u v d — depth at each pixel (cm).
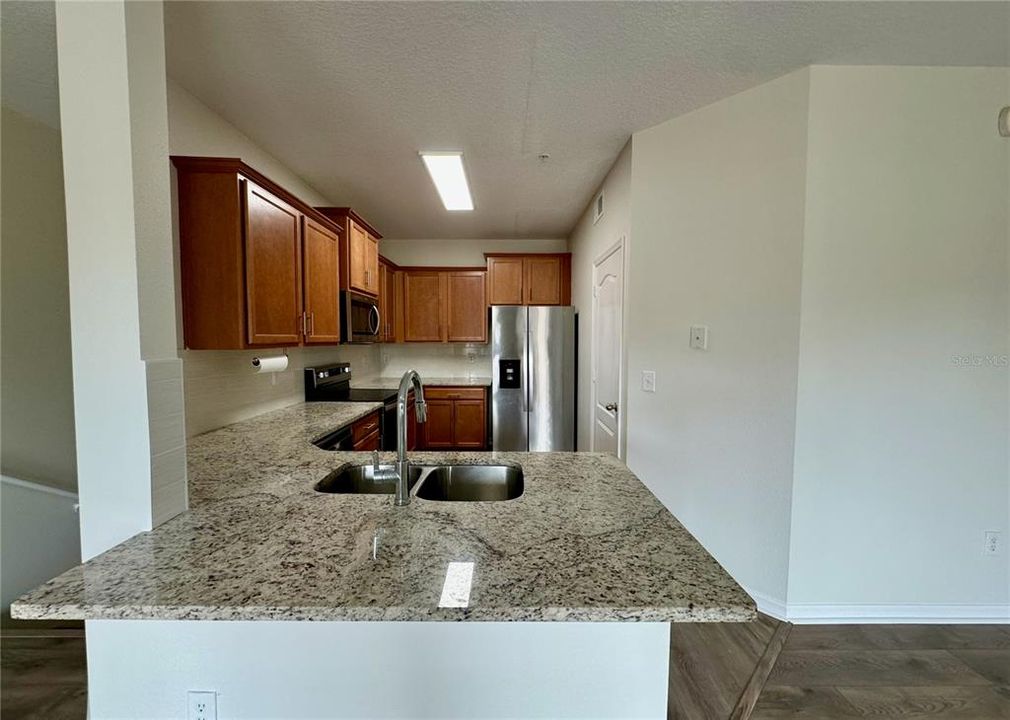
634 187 242
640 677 90
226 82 193
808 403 193
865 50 175
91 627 88
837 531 196
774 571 203
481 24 158
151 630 88
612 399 294
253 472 145
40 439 207
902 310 191
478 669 89
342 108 216
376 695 89
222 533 99
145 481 100
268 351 262
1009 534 196
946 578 198
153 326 103
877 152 188
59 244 210
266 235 199
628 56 178
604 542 95
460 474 158
